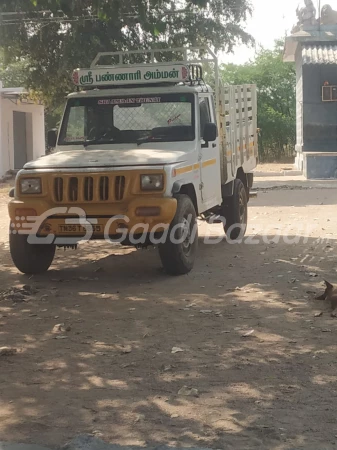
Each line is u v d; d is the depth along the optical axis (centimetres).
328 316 559
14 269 779
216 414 368
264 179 2083
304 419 361
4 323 561
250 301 609
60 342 506
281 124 3119
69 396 400
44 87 1620
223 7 1532
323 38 2098
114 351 481
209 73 983
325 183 1888
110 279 718
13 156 2412
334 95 2081
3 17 1434
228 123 880
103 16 726
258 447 329
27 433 350
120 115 771
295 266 756
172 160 682
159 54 1484
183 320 555
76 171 670
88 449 326
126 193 663
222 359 458
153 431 349
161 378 425
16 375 438
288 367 440
